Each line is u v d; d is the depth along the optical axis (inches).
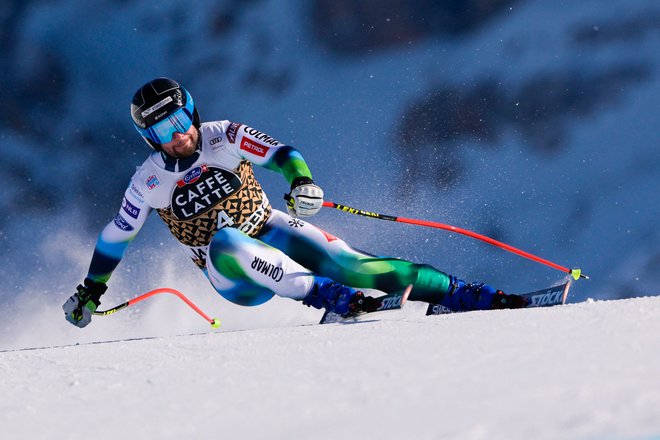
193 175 611.5
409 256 1205.1
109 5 1668.3
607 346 285.1
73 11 1652.3
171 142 598.2
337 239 635.5
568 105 1536.7
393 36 1644.9
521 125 1513.3
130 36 1644.9
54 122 1519.4
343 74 1609.3
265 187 1341.0
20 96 1541.6
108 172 1469.0
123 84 1594.5
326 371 305.9
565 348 290.0
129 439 250.2
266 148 605.9
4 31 1616.6
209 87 1608.0
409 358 308.7
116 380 354.0
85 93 1567.4
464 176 1417.3
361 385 273.0
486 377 259.6
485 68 1599.4
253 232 631.2
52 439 263.4
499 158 1448.1
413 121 1518.2
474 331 357.7
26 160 1456.7
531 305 590.6
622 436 182.1
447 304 623.8
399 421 221.0
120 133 1526.8
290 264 579.2
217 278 584.7
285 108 1569.9
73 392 339.9
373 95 1572.3
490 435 194.9
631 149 1445.6
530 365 269.1
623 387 221.9
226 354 386.3
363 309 560.4
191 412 272.5
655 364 246.8
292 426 235.3
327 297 571.5
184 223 619.8
